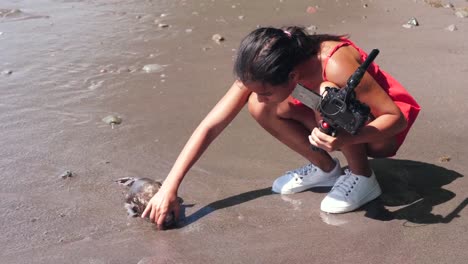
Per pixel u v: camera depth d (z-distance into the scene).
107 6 6.97
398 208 2.94
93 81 4.78
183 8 6.79
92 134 3.86
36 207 3.01
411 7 6.64
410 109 2.86
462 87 4.48
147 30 6.05
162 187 2.85
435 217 2.84
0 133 3.88
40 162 3.50
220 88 4.60
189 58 5.26
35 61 5.21
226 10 6.65
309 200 3.07
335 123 2.40
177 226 2.85
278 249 2.63
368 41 5.54
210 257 2.58
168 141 3.76
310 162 3.25
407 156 3.49
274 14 6.45
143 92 4.56
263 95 2.55
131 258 2.58
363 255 2.56
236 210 2.98
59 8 6.92
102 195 3.14
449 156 3.48
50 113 4.19
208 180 3.29
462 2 6.82
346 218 2.87
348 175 3.02
